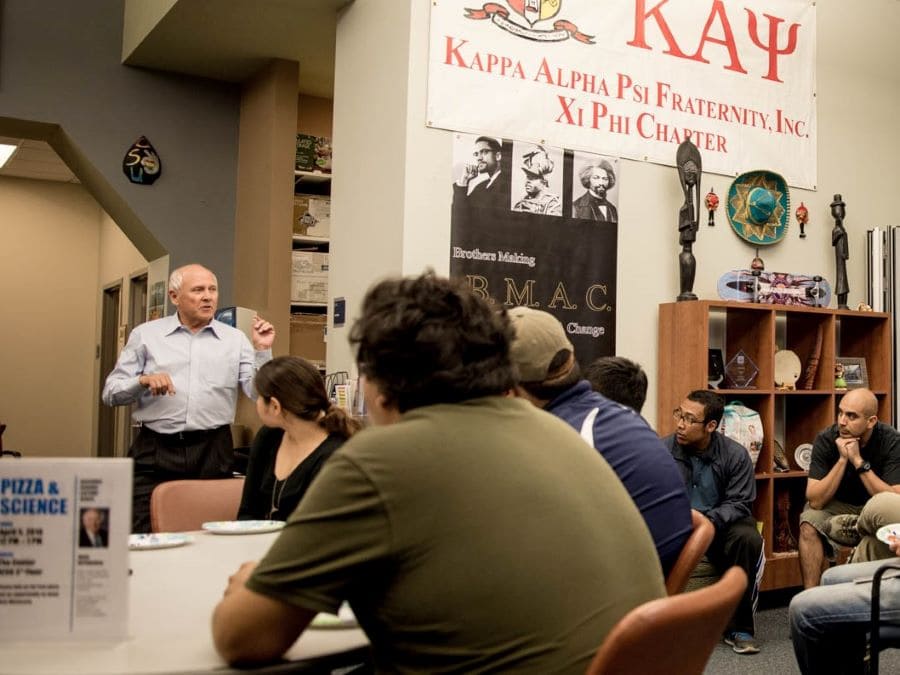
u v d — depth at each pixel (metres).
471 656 1.20
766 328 4.61
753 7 5.05
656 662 1.25
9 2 5.41
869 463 4.01
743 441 4.41
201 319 3.87
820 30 5.33
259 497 2.89
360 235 4.32
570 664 1.21
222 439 3.90
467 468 1.23
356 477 1.21
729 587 1.38
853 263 5.39
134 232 6.18
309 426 2.81
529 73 4.29
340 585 1.21
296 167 5.67
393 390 1.35
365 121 4.36
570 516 1.27
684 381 4.46
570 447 1.38
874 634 2.58
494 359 1.37
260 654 1.25
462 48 4.12
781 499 4.77
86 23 5.59
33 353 8.97
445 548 1.20
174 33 5.10
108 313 9.02
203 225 5.83
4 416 8.82
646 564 1.36
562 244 4.36
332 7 4.68
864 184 5.47
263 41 5.21
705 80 4.85
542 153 4.31
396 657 1.25
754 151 5.02
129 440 8.13
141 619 1.52
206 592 1.71
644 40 4.65
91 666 1.28
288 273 5.43
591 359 4.42
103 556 1.38
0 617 1.37
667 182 4.70
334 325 4.51
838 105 5.39
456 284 1.41
